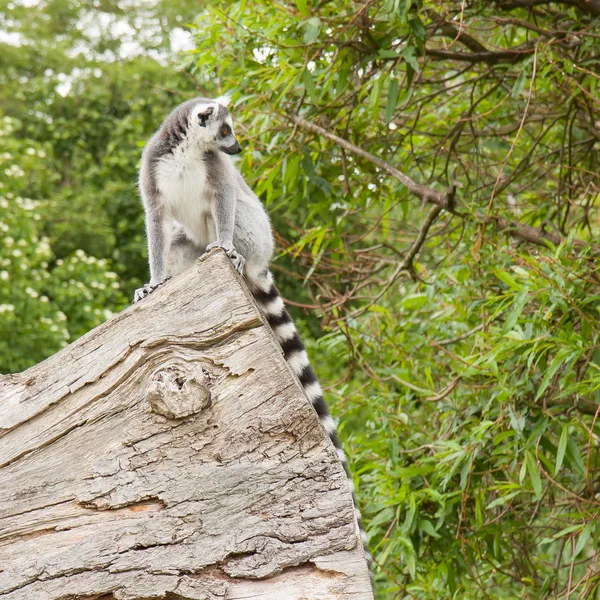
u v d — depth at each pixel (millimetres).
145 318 4551
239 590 4059
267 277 8086
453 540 8094
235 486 4227
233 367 4391
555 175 10023
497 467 7820
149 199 7477
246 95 8875
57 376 4523
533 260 7043
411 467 7832
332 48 8359
